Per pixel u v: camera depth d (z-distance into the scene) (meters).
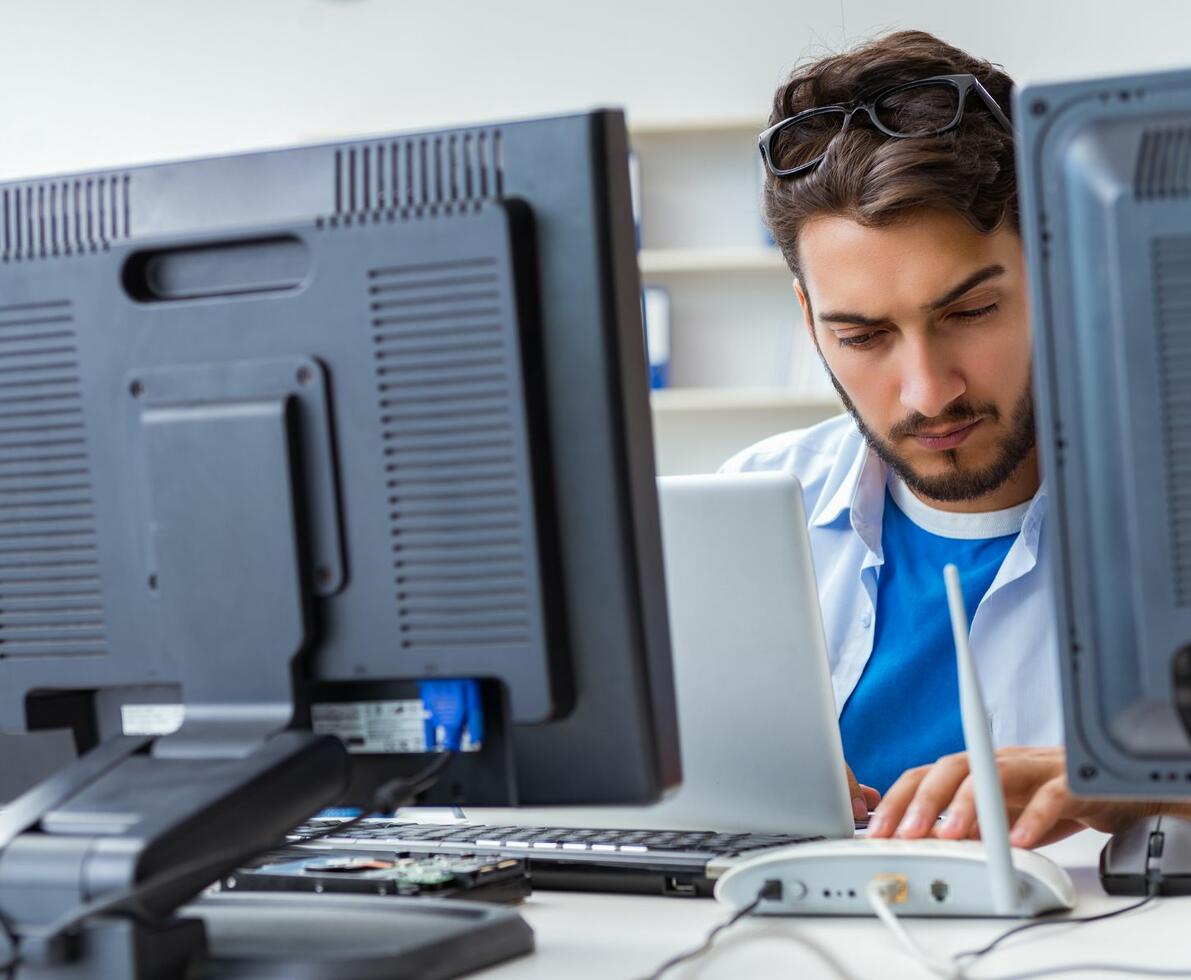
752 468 2.11
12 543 1.00
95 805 0.89
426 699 0.94
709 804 1.27
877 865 1.02
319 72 4.45
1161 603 0.82
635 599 0.90
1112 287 0.82
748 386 4.30
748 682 1.24
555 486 0.90
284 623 0.93
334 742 0.93
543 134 0.90
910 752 1.80
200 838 0.86
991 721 1.79
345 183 0.94
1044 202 0.84
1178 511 0.82
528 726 0.93
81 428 0.98
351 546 0.93
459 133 0.92
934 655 1.83
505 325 0.89
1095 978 0.84
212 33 4.47
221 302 0.95
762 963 0.91
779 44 4.34
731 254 4.16
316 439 0.93
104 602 0.98
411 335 0.91
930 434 1.68
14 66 4.50
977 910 1.00
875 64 1.61
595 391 0.89
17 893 0.86
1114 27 4.21
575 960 0.93
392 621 0.92
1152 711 0.83
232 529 0.94
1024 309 1.62
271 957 0.86
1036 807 1.16
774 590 1.23
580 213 0.89
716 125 4.22
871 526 1.89
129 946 0.83
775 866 1.04
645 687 0.91
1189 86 0.82
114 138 4.48
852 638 1.88
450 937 0.90
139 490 0.97
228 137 4.47
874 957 0.91
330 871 1.12
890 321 1.60
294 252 0.95
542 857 1.17
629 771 0.91
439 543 0.91
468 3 4.41
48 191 1.00
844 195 1.55
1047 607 1.80
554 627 0.90
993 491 1.76
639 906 1.10
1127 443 0.82
